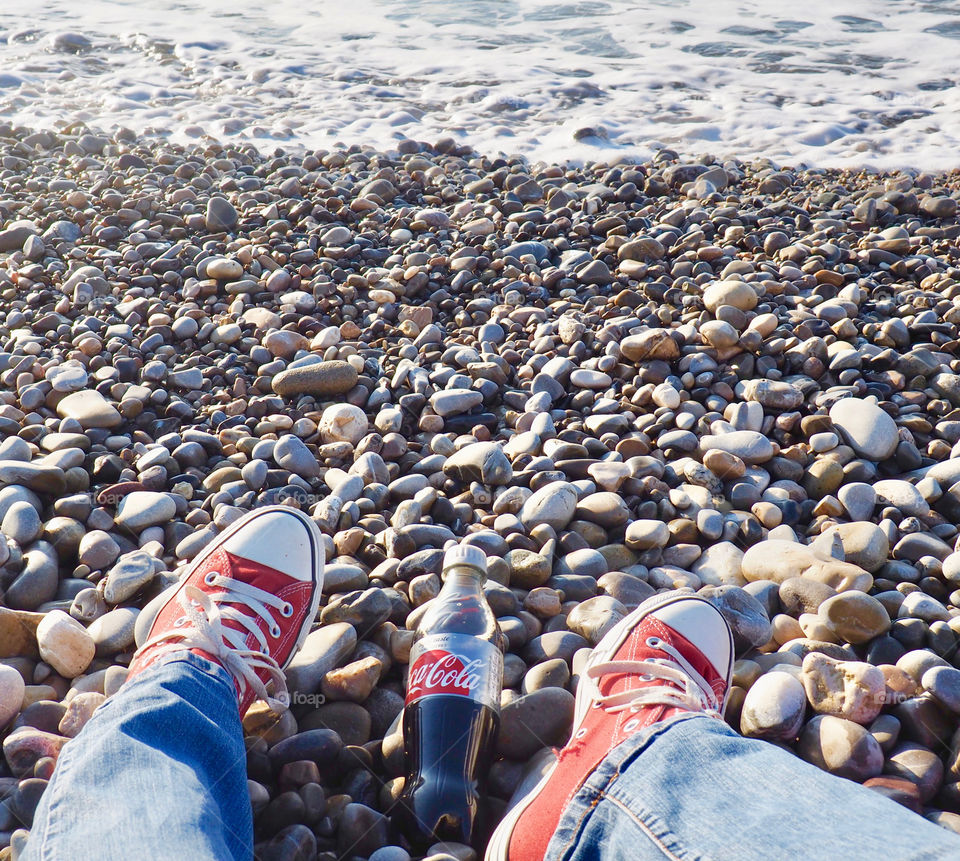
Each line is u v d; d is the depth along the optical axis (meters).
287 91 2.76
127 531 0.93
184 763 0.60
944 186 1.96
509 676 0.78
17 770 0.69
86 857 0.53
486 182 1.84
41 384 1.16
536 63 3.06
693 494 0.98
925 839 0.51
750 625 0.80
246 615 0.77
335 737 0.71
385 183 1.79
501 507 0.97
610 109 2.61
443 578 0.83
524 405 1.16
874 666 0.73
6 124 2.20
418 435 1.12
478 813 0.66
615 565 0.91
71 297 1.39
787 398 1.12
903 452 1.04
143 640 0.78
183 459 1.05
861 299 1.34
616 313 1.32
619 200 1.80
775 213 1.73
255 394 1.20
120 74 2.89
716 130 2.42
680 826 0.55
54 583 0.86
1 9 3.62
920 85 2.79
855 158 2.22
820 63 3.04
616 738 0.63
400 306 1.37
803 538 0.96
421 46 3.26
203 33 3.36
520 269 1.47
